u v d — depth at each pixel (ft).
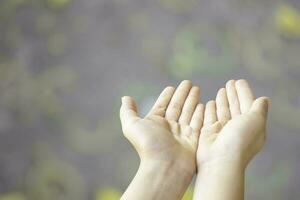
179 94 3.58
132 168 7.09
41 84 7.22
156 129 3.31
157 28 7.55
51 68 7.28
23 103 7.14
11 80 7.20
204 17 7.64
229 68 7.54
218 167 3.11
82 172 7.05
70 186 7.00
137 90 7.32
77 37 7.40
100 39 7.43
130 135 3.33
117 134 7.16
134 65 7.40
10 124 7.07
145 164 3.21
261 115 3.29
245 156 3.16
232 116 3.43
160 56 7.46
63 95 7.22
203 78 7.45
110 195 7.03
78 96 7.23
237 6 7.72
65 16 7.44
